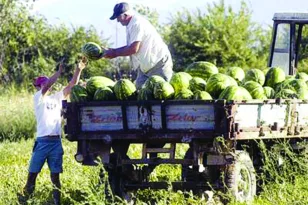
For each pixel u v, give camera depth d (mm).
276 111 17156
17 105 38188
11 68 71000
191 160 16312
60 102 17828
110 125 16562
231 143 15906
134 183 17281
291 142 18766
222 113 15727
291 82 18688
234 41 74438
